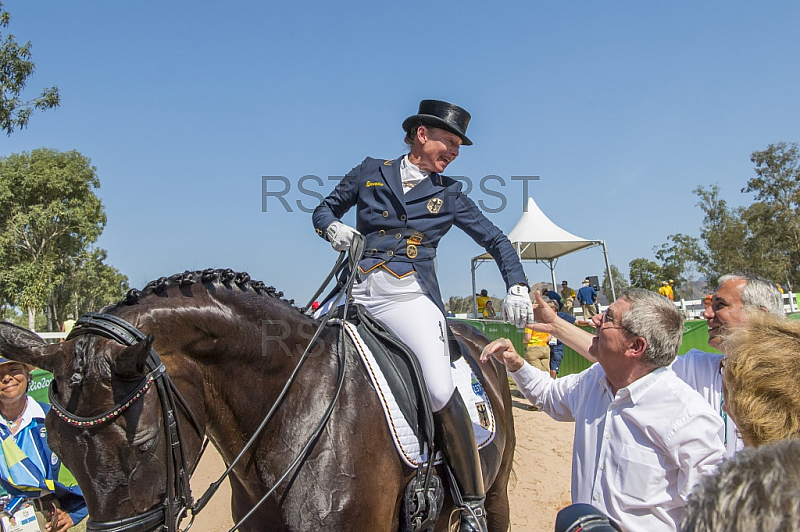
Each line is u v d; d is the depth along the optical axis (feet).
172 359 6.80
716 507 2.70
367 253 9.06
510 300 8.60
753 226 119.96
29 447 9.77
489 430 9.48
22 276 100.68
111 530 5.89
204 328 7.07
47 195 113.19
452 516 9.09
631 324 6.52
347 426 7.36
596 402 7.25
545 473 20.80
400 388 8.11
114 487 5.92
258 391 7.32
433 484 8.30
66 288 122.11
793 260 117.29
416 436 8.05
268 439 7.19
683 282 133.08
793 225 114.93
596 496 6.69
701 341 34.50
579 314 49.19
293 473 6.98
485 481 9.53
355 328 8.44
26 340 6.35
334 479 7.02
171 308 6.95
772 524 2.49
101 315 6.48
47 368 6.28
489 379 10.77
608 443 6.70
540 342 31.14
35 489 9.80
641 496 6.30
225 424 7.31
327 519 6.84
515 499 18.51
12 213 107.96
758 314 5.23
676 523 6.20
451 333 9.99
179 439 6.48
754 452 2.86
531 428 26.71
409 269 8.91
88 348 6.07
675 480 6.28
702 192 129.29
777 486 2.57
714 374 9.03
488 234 9.41
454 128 9.11
